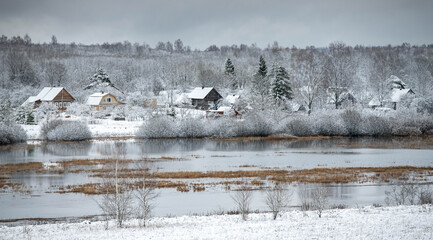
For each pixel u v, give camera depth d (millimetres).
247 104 91250
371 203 27766
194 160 48375
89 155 52094
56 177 37750
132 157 50625
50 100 102688
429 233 16484
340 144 64625
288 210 25047
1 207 27500
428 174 38312
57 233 19172
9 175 38875
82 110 95250
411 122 77562
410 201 27125
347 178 36469
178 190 32156
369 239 15906
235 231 18078
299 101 103438
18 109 83938
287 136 73625
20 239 18109
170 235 17641
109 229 19703
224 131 73438
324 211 23156
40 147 59750
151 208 24422
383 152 54906
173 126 73312
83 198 29859
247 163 46000
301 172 39688
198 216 23156
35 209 26953
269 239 16422
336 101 97938
